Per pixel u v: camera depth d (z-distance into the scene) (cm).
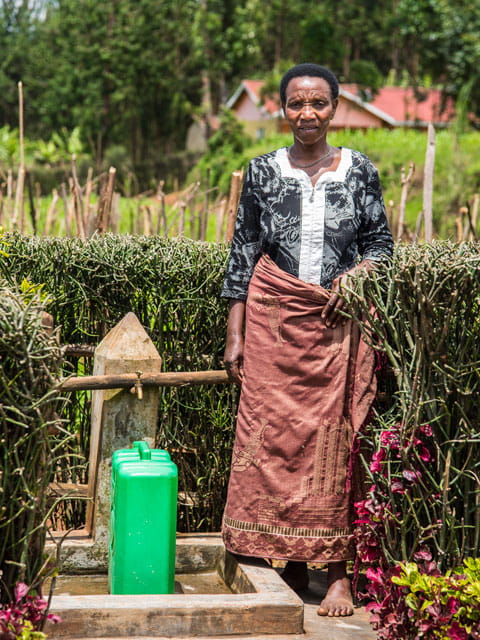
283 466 329
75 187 628
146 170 3244
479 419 287
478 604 263
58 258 387
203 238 658
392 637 281
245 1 3997
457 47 2623
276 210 338
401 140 2542
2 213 716
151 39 3975
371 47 4803
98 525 348
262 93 3588
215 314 389
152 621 285
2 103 5344
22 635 235
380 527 305
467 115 2494
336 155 343
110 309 388
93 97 4016
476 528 289
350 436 327
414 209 1617
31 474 246
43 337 250
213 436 394
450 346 289
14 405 238
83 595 318
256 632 294
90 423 390
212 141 3117
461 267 276
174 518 310
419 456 295
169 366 392
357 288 309
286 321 328
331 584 330
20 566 243
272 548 329
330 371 325
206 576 360
